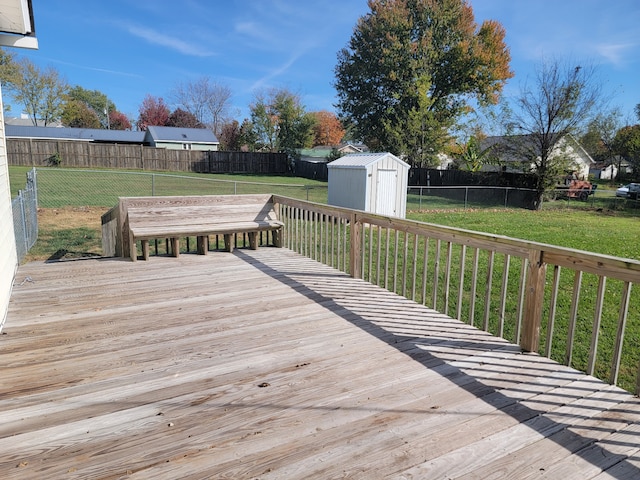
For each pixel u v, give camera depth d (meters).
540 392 2.30
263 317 3.38
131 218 5.23
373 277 5.67
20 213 5.96
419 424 1.99
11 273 4.11
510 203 18.11
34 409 2.06
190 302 3.70
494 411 2.11
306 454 1.76
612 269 2.28
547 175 16.58
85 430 1.90
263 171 30.11
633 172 27.91
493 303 4.60
